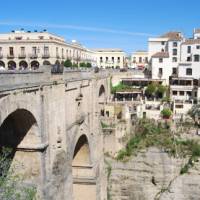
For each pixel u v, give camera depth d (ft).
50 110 108.27
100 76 218.79
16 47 312.71
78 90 144.87
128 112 235.81
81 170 171.42
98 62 549.95
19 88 87.35
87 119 163.63
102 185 195.93
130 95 282.56
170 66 321.93
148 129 228.02
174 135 220.64
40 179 101.55
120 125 215.51
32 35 343.26
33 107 96.17
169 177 205.36
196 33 361.92
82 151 168.66
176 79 300.61
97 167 182.19
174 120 241.76
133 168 207.00
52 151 111.45
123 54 550.36
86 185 171.83
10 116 94.89
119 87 291.17
